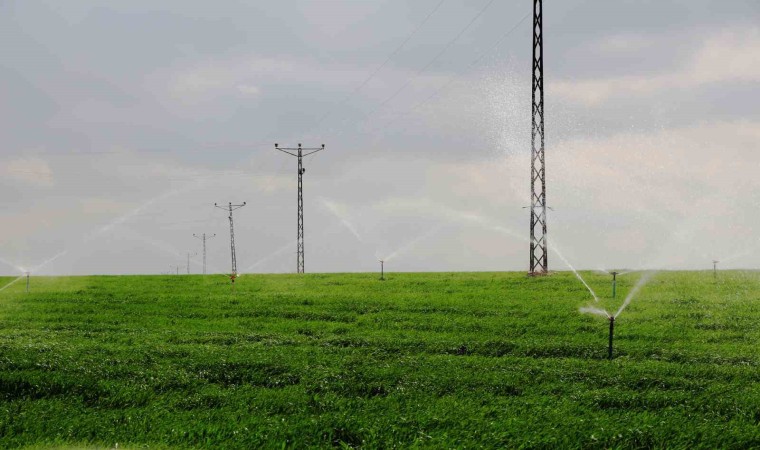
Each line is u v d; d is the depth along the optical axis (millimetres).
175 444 16703
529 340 31328
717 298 44156
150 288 56312
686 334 33281
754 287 49438
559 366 25391
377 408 19500
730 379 23922
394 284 55188
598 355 28750
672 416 18891
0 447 16578
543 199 55938
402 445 16578
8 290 55781
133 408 19859
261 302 45531
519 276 58844
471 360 26422
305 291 51719
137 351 27891
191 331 34750
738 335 33125
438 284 54125
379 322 37250
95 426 17906
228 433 17328
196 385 22594
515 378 23047
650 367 25188
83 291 54094
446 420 18109
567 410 19328
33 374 22719
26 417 18703
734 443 17156
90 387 21750
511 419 18125
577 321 36625
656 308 40625
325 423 17812
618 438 17125
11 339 32156
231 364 24984
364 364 25500
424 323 36469
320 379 22984
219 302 45969
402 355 27938
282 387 22672
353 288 53125
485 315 39062
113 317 40062
